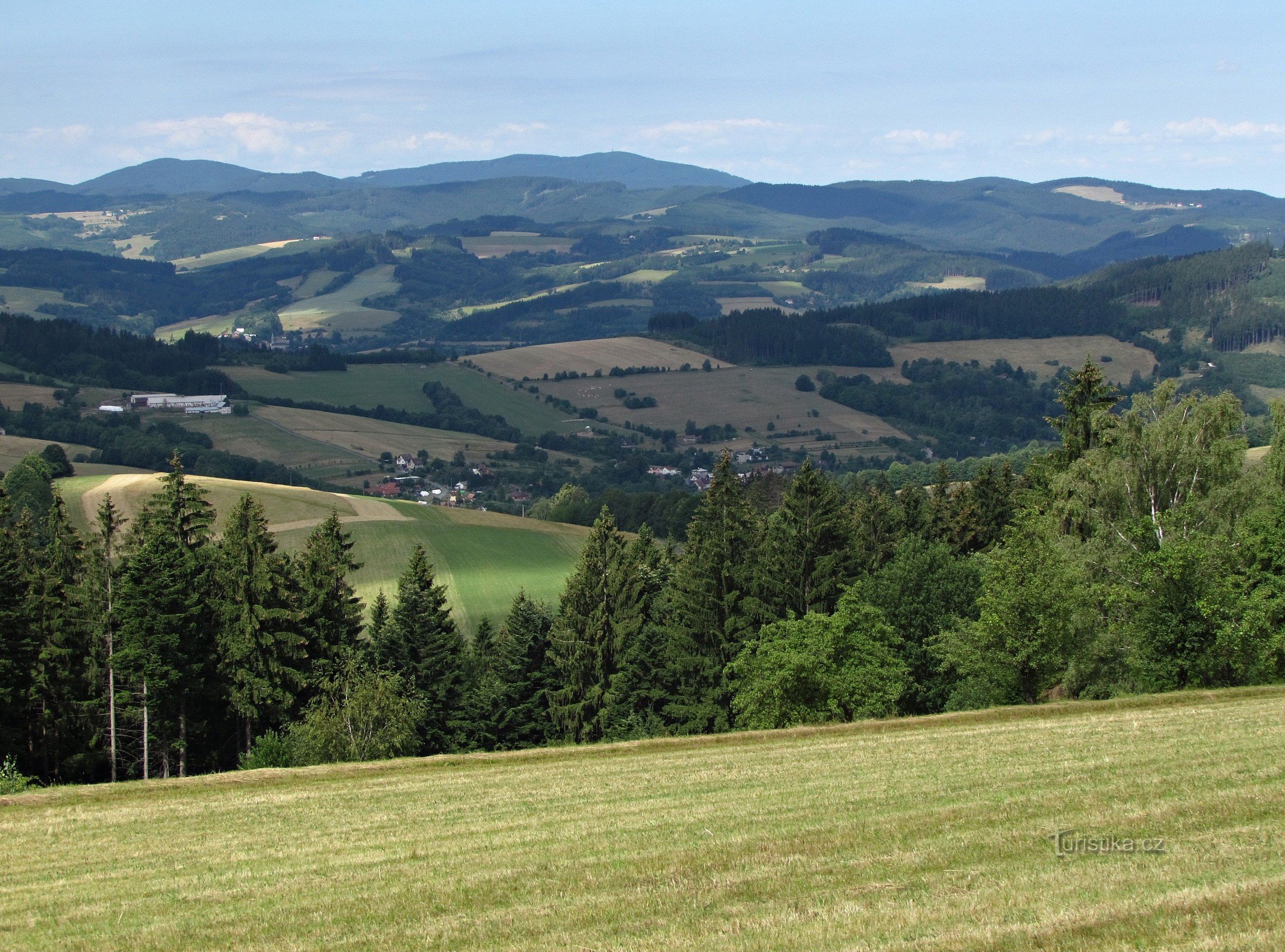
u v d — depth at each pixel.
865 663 47.66
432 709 64.81
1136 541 49.62
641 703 64.12
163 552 52.59
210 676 55.72
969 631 47.62
